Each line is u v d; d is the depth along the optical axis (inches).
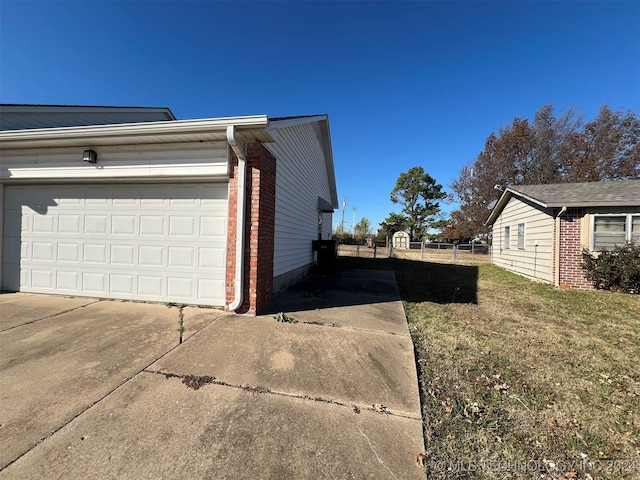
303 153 331.9
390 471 66.6
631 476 69.1
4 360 113.3
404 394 98.7
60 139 179.2
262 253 186.4
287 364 116.6
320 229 472.7
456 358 133.0
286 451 71.0
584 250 333.1
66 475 61.4
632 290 308.2
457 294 293.1
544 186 462.0
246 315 177.0
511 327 184.2
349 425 81.7
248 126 156.6
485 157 1111.6
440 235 1387.8
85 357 117.3
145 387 96.7
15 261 216.8
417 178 1593.3
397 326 171.8
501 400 100.3
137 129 165.5
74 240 208.5
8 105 211.3
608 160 928.9
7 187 216.8
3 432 73.7
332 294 259.4
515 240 486.3
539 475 68.7
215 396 93.0
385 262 630.5
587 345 155.9
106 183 203.3
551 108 1013.8
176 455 68.2
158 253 198.1
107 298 204.2
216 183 190.7
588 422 89.6
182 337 140.0
